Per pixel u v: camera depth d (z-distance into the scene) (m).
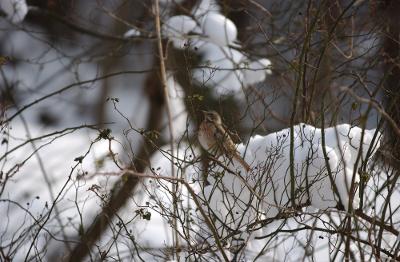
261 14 15.31
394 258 8.77
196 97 9.65
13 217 13.39
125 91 29.34
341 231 8.63
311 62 12.28
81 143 20.17
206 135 9.63
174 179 8.23
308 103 10.66
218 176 8.88
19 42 23.75
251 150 10.05
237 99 13.14
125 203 11.52
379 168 10.42
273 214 9.88
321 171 9.10
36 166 17.03
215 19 14.02
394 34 11.88
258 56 13.91
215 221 9.37
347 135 9.30
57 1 16.55
